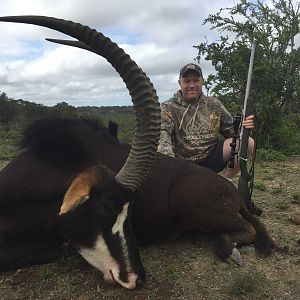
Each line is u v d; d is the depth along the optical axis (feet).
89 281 5.42
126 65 4.99
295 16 20.79
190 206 6.21
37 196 5.58
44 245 5.89
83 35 4.83
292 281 5.40
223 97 20.45
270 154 17.78
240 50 20.38
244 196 7.43
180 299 5.02
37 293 5.19
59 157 5.70
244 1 20.76
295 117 22.94
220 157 7.97
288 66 20.81
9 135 26.63
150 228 6.31
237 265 5.82
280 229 7.22
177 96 8.06
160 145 7.63
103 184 5.17
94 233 5.25
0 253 5.65
